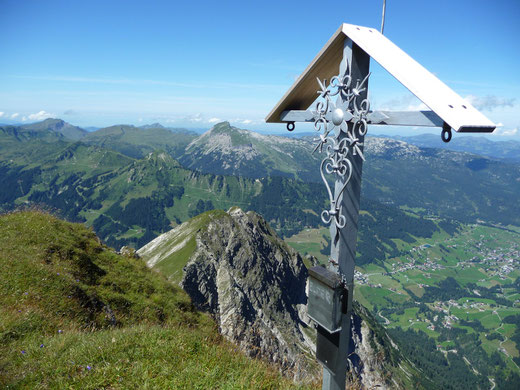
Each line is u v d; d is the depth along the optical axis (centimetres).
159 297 1927
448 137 420
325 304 528
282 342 5272
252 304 9231
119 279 1875
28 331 869
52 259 1602
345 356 554
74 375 625
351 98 503
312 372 782
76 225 2227
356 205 532
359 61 514
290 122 693
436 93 404
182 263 9219
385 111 461
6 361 675
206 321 1989
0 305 1010
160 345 763
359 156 515
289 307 10538
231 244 10850
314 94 668
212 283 8969
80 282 1507
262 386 667
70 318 1136
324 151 563
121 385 608
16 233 1678
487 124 366
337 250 529
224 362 737
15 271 1225
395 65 436
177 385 623
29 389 594
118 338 784
